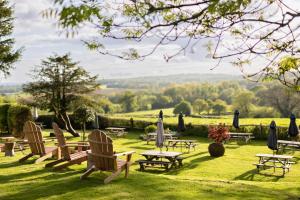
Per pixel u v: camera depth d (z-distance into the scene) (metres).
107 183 7.46
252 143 22.31
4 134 23.78
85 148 10.99
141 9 2.95
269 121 26.06
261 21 3.09
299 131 20.86
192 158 16.44
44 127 30.56
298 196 7.09
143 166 13.38
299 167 14.34
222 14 2.85
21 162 10.45
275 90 38.53
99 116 30.38
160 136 14.62
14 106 22.83
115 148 19.91
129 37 3.12
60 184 7.40
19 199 6.40
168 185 7.36
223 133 17.06
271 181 11.58
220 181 8.95
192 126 26.02
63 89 25.08
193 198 6.51
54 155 11.09
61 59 24.42
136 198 6.42
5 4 24.41
